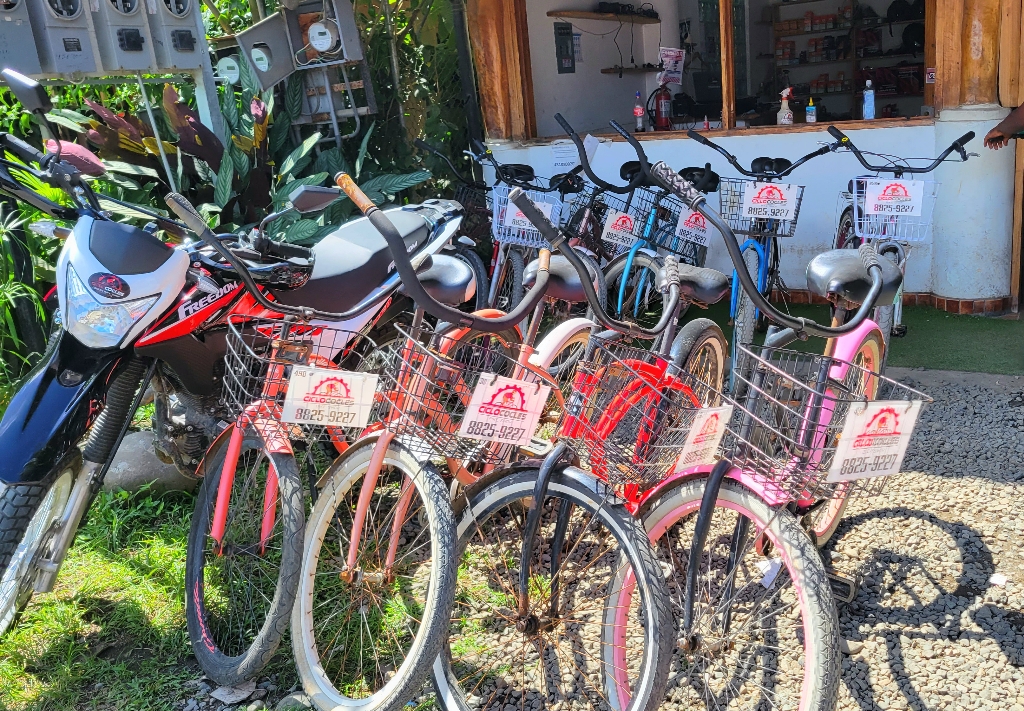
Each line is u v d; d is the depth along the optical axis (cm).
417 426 217
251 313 277
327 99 549
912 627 259
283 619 234
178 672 260
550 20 729
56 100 502
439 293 325
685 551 285
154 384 288
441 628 212
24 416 247
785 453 198
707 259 604
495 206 506
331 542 305
